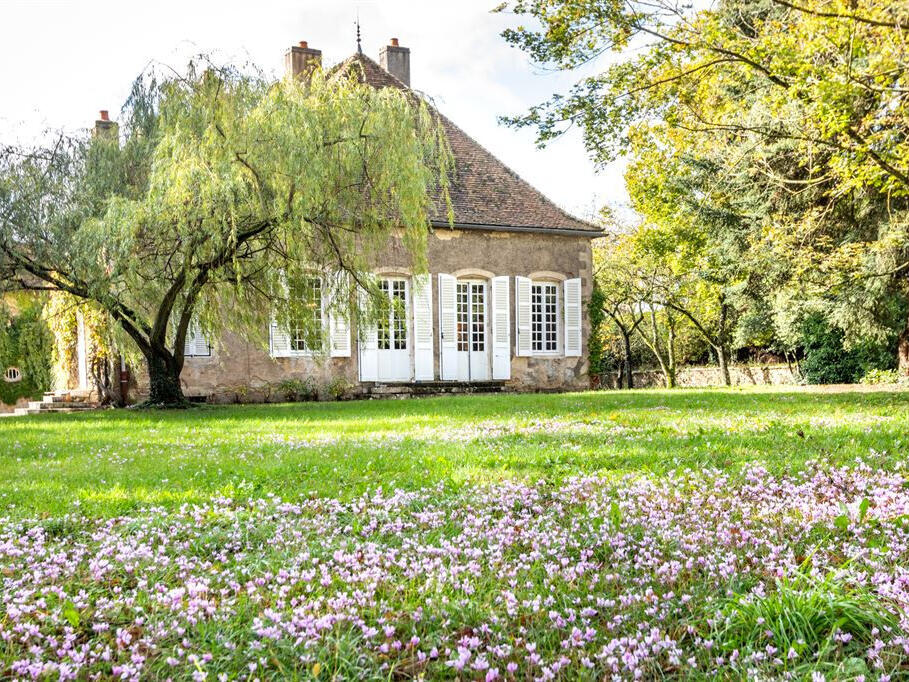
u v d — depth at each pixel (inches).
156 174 469.7
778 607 97.5
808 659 89.2
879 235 588.4
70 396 737.0
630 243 1167.6
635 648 91.7
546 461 232.1
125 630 100.2
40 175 525.0
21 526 160.6
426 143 563.2
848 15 340.8
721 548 132.1
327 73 532.1
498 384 840.9
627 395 640.4
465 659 87.7
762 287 793.6
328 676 88.5
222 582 123.9
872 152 380.2
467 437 309.1
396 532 149.9
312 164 486.0
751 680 81.8
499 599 109.7
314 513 172.1
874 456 219.8
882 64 355.3
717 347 1181.7
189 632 101.9
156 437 347.9
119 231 469.4
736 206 742.5
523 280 863.7
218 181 460.8
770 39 371.6
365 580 118.0
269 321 579.5
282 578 120.5
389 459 248.4
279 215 489.7
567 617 102.5
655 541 136.3
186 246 491.5
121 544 141.9
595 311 987.3
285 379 748.0
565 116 434.3
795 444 254.1
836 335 813.9
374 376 788.0
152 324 565.9
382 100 531.5
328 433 352.8
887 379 726.5
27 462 267.0
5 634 97.6
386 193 549.0
